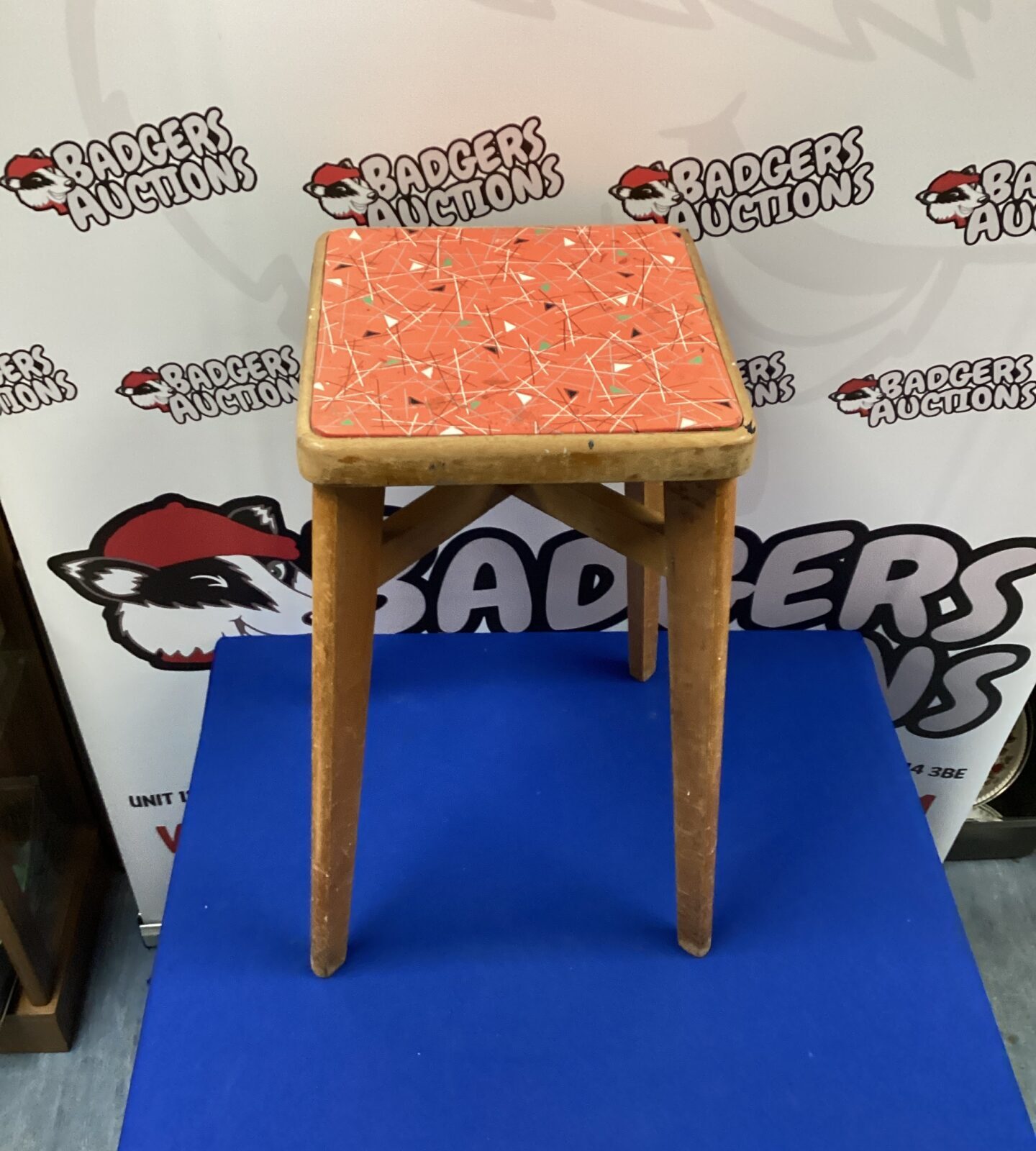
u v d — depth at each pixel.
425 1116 0.69
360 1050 0.72
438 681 0.97
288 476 0.90
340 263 0.65
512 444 0.52
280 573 0.97
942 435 0.91
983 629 1.07
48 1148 1.10
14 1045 1.16
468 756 0.91
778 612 1.05
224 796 0.88
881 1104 0.70
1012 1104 0.70
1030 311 0.83
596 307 0.62
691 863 0.72
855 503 0.96
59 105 0.68
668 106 0.72
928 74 0.71
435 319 0.60
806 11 0.68
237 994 0.75
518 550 0.98
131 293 0.77
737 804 0.88
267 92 0.69
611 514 0.63
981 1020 0.74
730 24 0.68
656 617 0.93
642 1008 0.75
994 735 1.18
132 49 0.66
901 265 0.80
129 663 1.02
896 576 1.02
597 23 0.68
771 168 0.75
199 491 0.90
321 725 0.64
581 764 0.90
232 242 0.76
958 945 0.79
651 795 0.88
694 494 0.56
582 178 0.75
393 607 1.03
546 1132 0.68
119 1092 1.14
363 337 0.59
